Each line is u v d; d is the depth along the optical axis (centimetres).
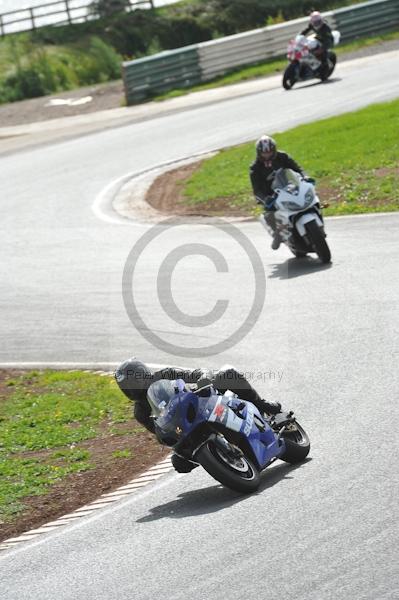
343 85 11412
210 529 2462
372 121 8956
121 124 12300
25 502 3198
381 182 7075
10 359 4962
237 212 7269
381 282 4769
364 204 6700
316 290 4875
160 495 2936
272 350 4134
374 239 5716
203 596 2066
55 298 5812
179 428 2659
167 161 9550
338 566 2073
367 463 2697
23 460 3619
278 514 2456
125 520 2755
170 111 12481
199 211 7531
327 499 2486
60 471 3416
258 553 2230
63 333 5156
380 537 2177
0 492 3303
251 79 13675
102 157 10312
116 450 3550
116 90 15450
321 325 4300
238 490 2648
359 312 4356
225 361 4153
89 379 4438
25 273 6519
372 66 12419
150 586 2186
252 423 2762
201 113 11738
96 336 4978
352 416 3152
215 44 14362
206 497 2789
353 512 2358
